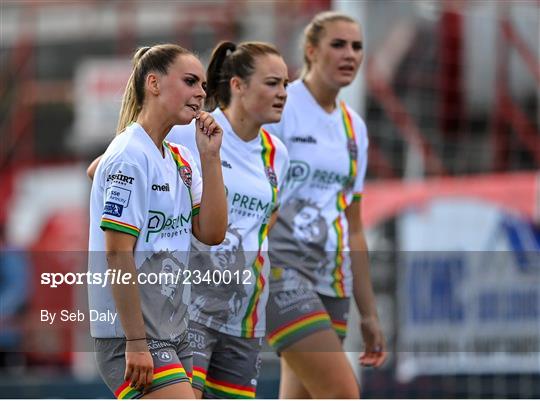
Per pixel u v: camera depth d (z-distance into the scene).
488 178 35.28
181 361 14.88
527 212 31.55
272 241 19.06
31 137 44.00
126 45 43.22
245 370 17.33
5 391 32.53
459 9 38.44
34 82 44.31
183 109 14.35
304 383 19.02
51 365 33.09
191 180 14.75
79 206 43.22
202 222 14.74
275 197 17.52
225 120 17.36
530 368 30.14
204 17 41.69
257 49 17.31
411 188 31.92
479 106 38.38
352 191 19.81
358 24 19.44
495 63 38.66
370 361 20.20
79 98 44.06
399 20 38.16
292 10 39.44
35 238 42.56
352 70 19.30
